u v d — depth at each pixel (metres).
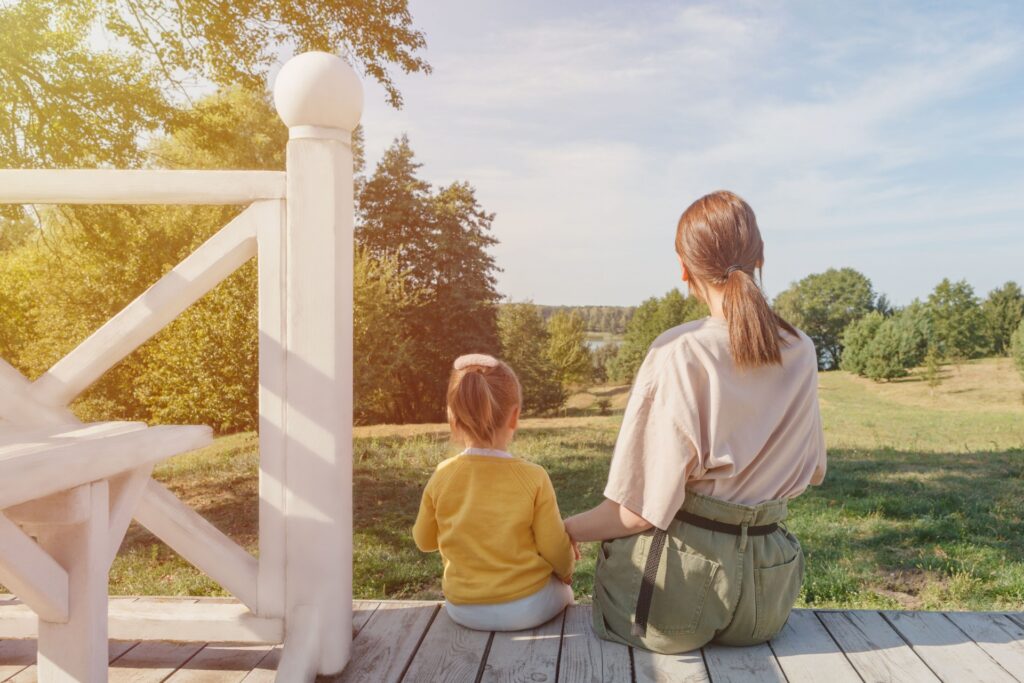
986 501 7.91
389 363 19.30
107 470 1.21
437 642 2.11
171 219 12.48
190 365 13.31
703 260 1.91
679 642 1.95
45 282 13.80
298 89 1.88
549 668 1.93
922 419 21.67
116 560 5.70
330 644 1.93
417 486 9.16
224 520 7.69
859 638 2.11
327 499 1.94
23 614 2.08
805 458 1.99
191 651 2.12
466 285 29.48
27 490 1.00
